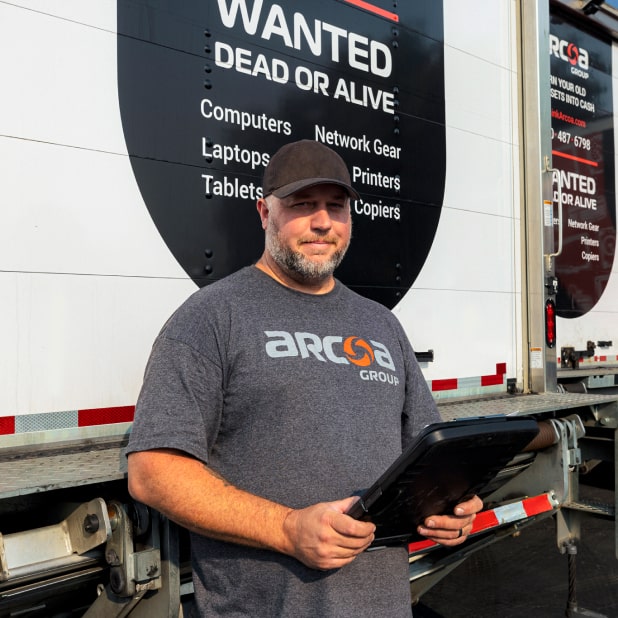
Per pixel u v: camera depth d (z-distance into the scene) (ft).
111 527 4.81
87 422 5.42
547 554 12.89
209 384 4.36
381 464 4.63
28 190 5.18
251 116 6.69
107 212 5.62
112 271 5.63
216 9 6.45
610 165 12.98
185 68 6.20
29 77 5.23
